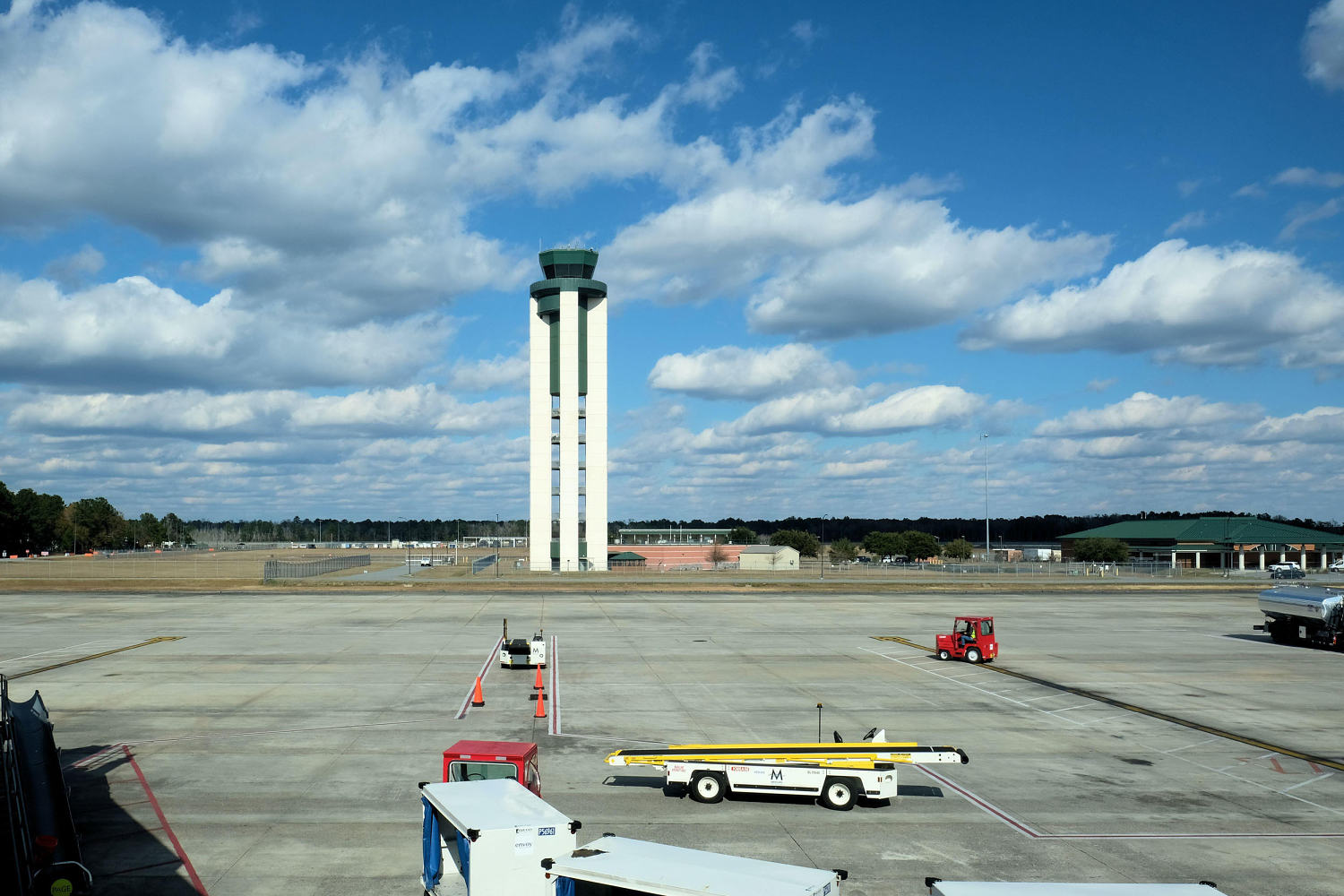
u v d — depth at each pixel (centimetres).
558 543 13025
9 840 2094
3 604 7619
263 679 4116
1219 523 16750
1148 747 3094
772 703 3653
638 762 2431
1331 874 1967
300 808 2327
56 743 2989
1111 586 10600
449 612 7012
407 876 1886
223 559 19088
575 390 12638
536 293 12738
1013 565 14588
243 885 1841
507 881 1427
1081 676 4491
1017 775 2733
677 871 1355
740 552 15475
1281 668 4828
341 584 9719
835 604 8050
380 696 3741
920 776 2714
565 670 4397
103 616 6725
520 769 1897
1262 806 2459
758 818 2283
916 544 17675
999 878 1903
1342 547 16275
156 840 2097
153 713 3422
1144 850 2097
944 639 4919
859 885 1853
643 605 7744
